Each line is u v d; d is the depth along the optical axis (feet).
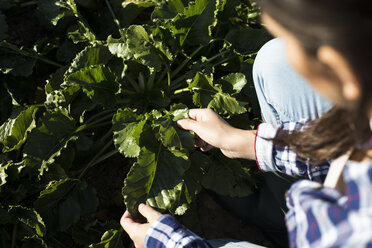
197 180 5.38
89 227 5.57
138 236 3.94
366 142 1.86
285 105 3.88
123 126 5.14
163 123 4.89
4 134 5.65
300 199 1.87
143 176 4.88
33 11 6.78
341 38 1.30
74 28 6.11
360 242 1.57
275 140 2.50
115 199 5.96
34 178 5.62
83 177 5.95
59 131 5.40
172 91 6.14
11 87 6.11
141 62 5.47
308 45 1.38
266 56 3.84
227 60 6.08
